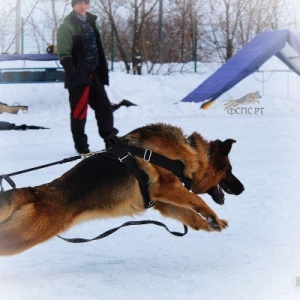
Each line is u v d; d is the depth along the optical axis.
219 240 5.66
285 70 21.22
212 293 4.29
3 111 16.88
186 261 5.08
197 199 5.02
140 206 4.96
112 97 18.81
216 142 5.44
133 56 24.34
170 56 25.89
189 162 5.13
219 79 18.22
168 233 5.94
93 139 11.88
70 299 4.20
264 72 22.16
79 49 9.96
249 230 5.96
